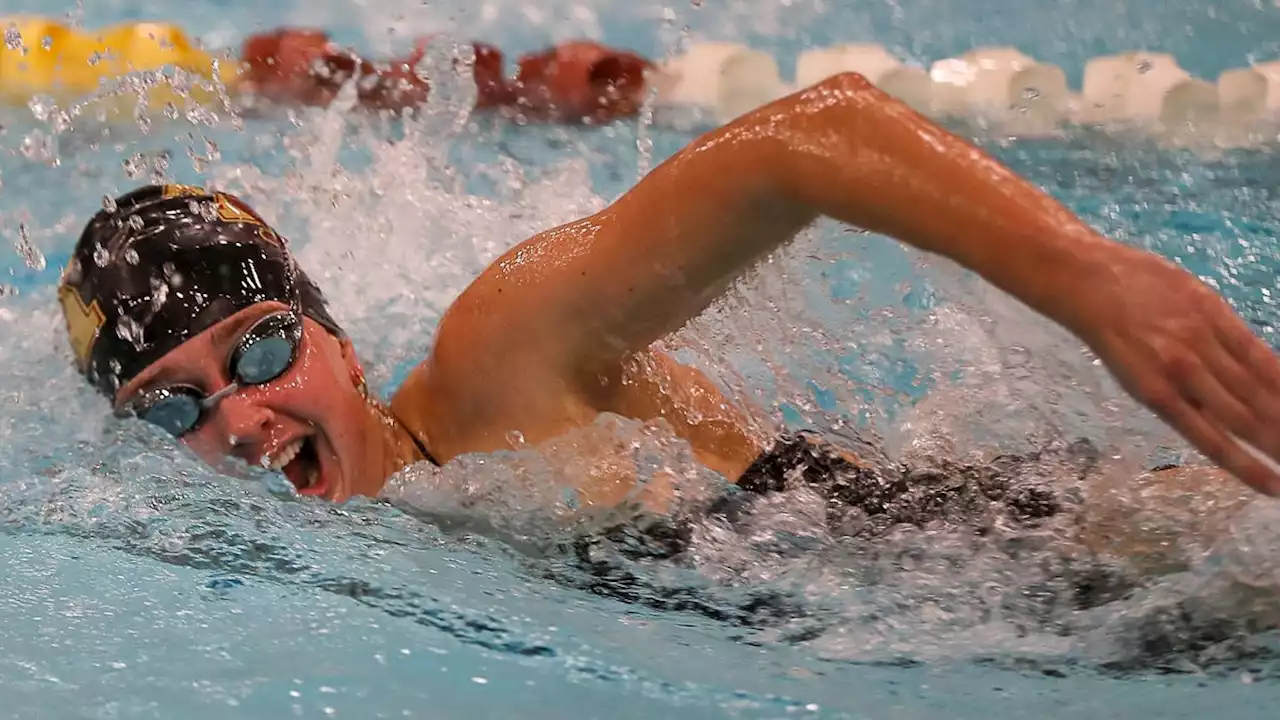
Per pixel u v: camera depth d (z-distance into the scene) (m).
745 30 13.56
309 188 9.98
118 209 5.37
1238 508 4.52
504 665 3.86
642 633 4.15
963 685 3.76
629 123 12.08
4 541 4.89
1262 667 3.80
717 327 5.50
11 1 13.70
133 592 4.40
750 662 3.94
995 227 3.76
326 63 12.61
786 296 5.70
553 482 4.90
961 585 4.41
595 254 4.62
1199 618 4.07
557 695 3.67
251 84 12.41
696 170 4.30
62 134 11.28
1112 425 5.46
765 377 5.66
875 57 12.86
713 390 5.39
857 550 4.66
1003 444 5.43
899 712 3.57
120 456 5.29
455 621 4.18
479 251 9.12
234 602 4.31
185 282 5.12
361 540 4.88
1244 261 8.38
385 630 4.09
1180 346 3.54
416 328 8.14
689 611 4.36
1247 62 12.05
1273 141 10.83
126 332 5.09
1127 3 13.32
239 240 5.28
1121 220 9.23
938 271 5.88
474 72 12.66
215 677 3.74
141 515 5.04
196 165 9.23
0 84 12.24
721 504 4.88
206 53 12.80
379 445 5.31
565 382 4.91
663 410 5.16
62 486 5.30
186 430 5.18
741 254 4.39
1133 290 3.59
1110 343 3.63
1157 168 10.34
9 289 8.47
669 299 4.57
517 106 12.24
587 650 3.98
